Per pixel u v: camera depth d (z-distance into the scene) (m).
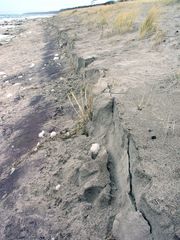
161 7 11.64
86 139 3.69
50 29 20.25
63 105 5.46
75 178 3.10
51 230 2.67
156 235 1.80
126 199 2.32
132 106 3.09
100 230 2.44
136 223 1.99
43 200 3.05
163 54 5.26
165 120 2.73
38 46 13.52
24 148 4.31
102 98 3.67
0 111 5.96
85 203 2.76
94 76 4.90
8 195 3.31
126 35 7.98
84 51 6.93
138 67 4.61
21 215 2.95
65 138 4.05
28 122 5.18
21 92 6.88
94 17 13.92
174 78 3.80
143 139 2.46
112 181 2.74
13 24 40.25
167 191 1.93
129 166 2.44
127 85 3.79
